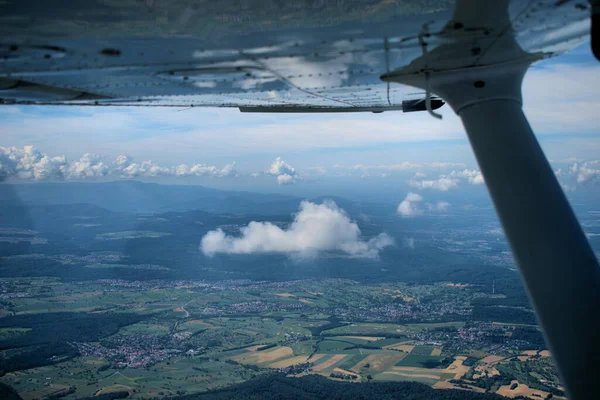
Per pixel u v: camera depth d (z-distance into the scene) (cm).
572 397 416
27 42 387
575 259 425
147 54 430
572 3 362
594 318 410
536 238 432
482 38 416
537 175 448
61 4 318
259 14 352
